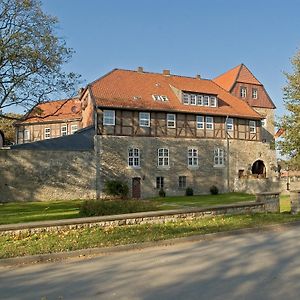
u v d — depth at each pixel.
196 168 37.53
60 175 31.62
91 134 33.81
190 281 6.55
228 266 7.61
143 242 10.09
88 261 8.55
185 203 26.06
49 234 11.09
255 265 7.65
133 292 6.01
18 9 23.52
